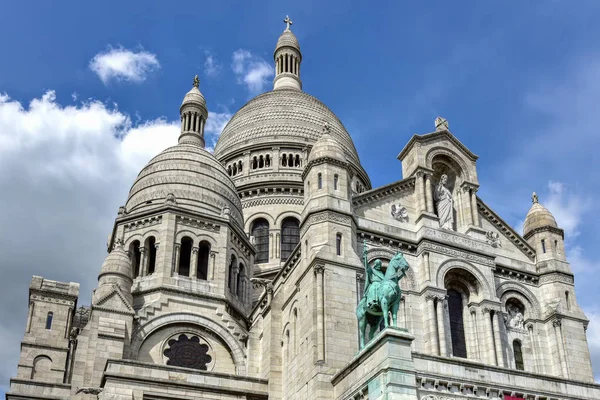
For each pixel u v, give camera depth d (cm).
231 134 9462
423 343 4788
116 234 6419
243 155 8988
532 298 5453
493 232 5647
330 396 4181
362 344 3991
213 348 5828
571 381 4181
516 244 5697
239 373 5712
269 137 9044
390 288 3872
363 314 4025
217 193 6831
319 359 4303
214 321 5903
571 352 5184
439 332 4800
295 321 4934
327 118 9575
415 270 5066
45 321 6391
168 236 6178
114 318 5397
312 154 5169
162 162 6944
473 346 4981
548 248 5638
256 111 9544
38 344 6259
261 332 5738
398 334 3709
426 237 5119
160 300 5831
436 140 5675
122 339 5259
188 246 6456
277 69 11038
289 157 8862
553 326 5297
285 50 11044
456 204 5650
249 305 6681
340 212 4847
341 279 4588
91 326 5316
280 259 8019
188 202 6562
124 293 5662
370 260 4928
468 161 5756
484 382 3897
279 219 8269
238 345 5862
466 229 5447
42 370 6159
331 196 4903
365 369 3850
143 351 5547
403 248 5112
